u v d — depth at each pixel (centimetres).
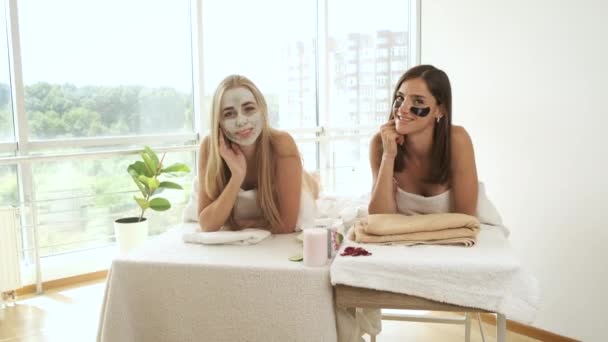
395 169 156
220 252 135
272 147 159
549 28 208
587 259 201
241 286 122
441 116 146
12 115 278
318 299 118
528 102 218
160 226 327
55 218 292
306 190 168
